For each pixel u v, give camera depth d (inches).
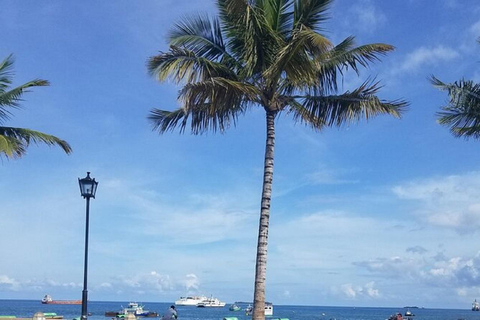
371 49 659.4
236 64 670.5
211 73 641.0
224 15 657.0
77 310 6294.3
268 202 645.9
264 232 637.9
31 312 5275.6
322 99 695.7
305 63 606.2
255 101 661.3
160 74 620.1
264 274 630.5
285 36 669.9
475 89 755.4
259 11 640.4
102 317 4352.9
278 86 672.4
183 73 618.2
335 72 682.2
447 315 7416.3
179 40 660.7
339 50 675.4
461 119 786.2
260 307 622.2
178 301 7381.9
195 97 588.4
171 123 748.0
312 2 665.0
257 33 630.5
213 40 666.8
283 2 667.4
